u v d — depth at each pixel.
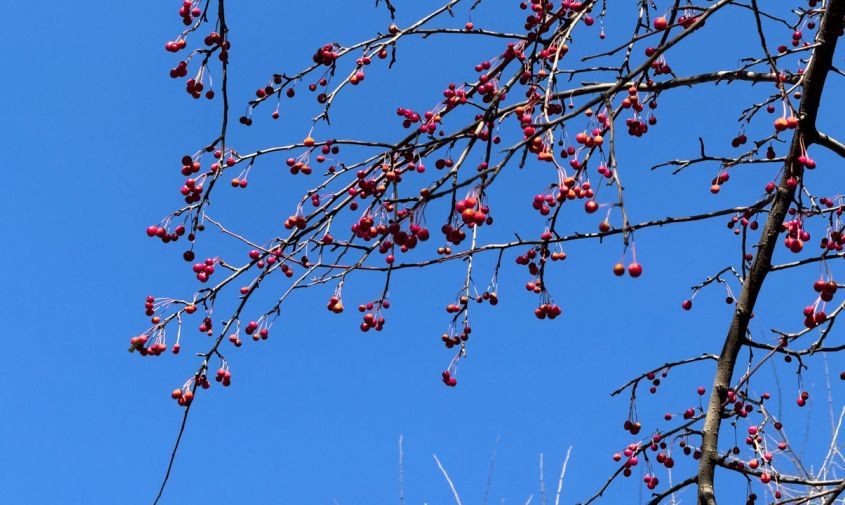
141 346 5.40
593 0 4.90
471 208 4.00
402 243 4.24
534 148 4.27
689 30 3.70
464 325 5.56
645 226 5.44
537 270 5.39
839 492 4.84
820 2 6.30
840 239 5.38
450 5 5.52
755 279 5.29
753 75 5.63
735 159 5.95
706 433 5.24
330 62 5.46
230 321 5.45
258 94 5.53
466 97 4.98
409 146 4.86
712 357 5.97
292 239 5.38
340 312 5.33
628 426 6.21
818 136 5.16
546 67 5.19
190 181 5.45
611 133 3.52
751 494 5.76
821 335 5.48
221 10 5.17
